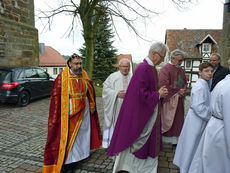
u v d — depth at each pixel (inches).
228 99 66.2
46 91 322.0
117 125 90.0
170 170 108.3
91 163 114.0
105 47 852.0
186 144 93.7
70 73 106.0
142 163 90.2
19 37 357.1
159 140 90.1
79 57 105.0
